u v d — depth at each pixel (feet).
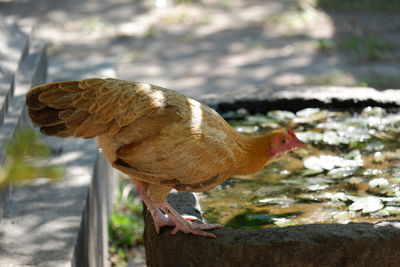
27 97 11.87
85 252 14.93
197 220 12.72
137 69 38.37
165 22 47.09
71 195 15.80
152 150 11.39
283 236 11.30
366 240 11.03
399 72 36.24
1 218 14.51
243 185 15.96
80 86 11.77
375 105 19.33
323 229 11.37
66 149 18.94
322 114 19.21
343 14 47.70
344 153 17.30
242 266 11.36
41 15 48.01
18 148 4.29
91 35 44.19
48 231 14.06
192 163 11.38
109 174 22.22
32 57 22.33
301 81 35.63
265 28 45.55
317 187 15.57
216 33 44.83
